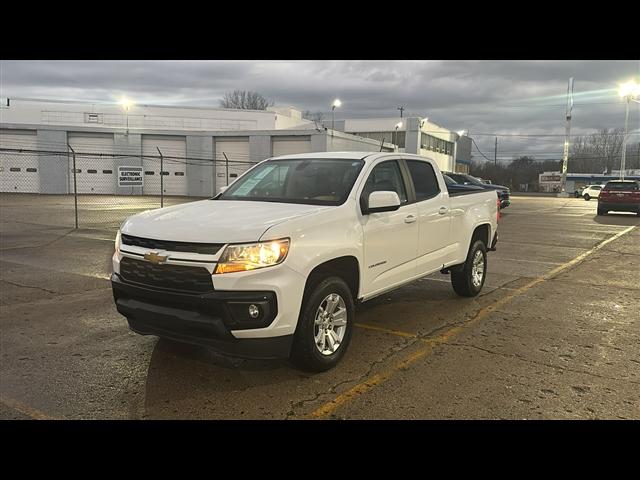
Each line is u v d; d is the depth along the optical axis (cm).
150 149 4175
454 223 643
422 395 396
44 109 4809
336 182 500
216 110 5103
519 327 575
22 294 712
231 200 517
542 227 1839
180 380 423
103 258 1000
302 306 409
